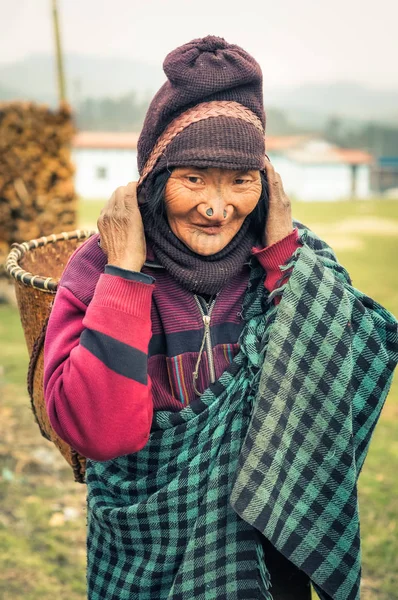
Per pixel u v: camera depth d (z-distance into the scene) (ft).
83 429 5.11
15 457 13.66
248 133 5.07
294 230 5.65
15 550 10.96
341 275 5.88
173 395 5.56
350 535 5.57
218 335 5.60
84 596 10.02
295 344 5.37
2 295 27.89
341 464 5.48
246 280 5.74
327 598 5.81
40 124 26.48
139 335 5.11
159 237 5.36
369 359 5.71
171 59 5.06
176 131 5.08
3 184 26.45
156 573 5.75
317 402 5.41
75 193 27.50
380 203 108.17
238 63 5.08
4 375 18.74
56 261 8.01
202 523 5.49
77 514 12.09
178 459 5.49
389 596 10.07
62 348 5.28
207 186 5.14
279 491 5.42
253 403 5.49
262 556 5.49
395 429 15.78
